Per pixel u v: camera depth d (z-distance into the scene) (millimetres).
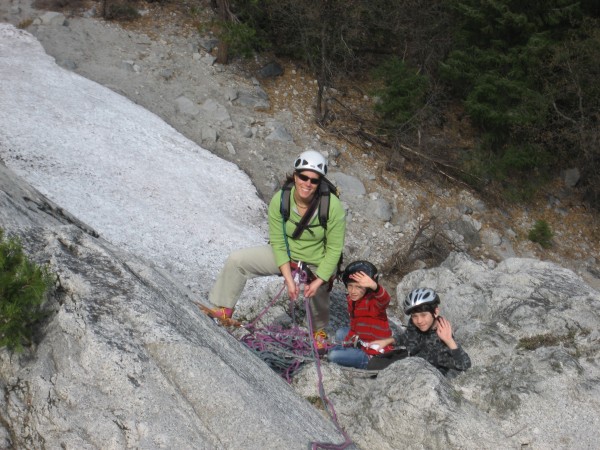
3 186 6121
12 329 4293
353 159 19188
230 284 6199
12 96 15641
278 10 20516
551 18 20016
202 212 14656
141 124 16859
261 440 4152
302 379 6043
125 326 4520
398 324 10016
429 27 21297
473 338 6953
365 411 5574
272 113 19609
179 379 4320
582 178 21031
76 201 12922
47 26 19328
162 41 20266
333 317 8805
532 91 19906
